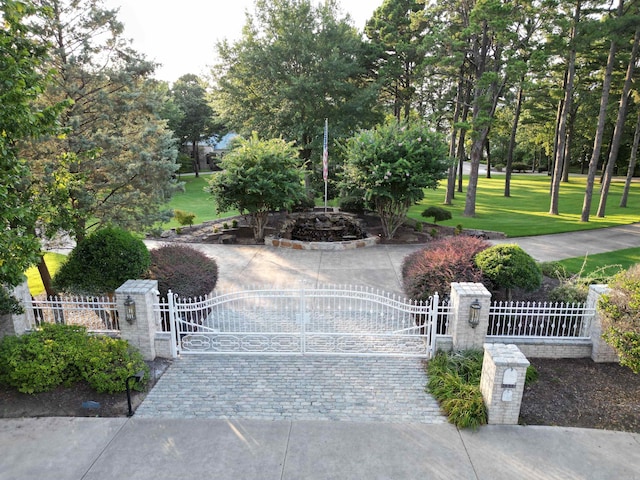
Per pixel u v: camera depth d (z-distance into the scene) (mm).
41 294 11336
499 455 5621
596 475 5281
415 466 5422
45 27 10555
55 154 10461
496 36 22234
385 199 18250
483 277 9234
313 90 25344
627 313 6625
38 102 10359
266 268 14422
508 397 6102
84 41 10977
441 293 9102
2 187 5520
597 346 7879
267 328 9430
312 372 7719
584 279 10484
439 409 6637
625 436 5996
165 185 12508
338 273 13805
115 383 6879
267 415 6488
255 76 27094
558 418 6383
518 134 52156
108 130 11898
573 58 23531
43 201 7852
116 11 11312
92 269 8992
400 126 19438
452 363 7598
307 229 20375
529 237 19328
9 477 5219
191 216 21516
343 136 25797
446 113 33531
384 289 12195
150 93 12359
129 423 6285
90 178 11672
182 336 9023
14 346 7289
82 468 5375
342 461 5504
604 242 18156
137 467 5398
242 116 28109
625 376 7500
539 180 48156
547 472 5324
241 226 21516
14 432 6055
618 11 21109
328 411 6598
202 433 6066
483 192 38375
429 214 23156
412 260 11766
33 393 6910
